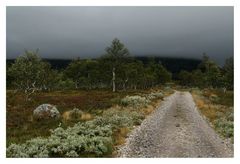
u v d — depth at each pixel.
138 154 16.92
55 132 21.84
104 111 32.56
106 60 79.06
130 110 33.50
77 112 30.47
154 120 28.81
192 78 154.88
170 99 56.69
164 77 132.88
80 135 20.47
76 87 107.25
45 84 76.31
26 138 20.50
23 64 46.12
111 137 20.30
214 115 33.09
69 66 115.62
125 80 90.62
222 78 94.25
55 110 29.55
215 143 20.06
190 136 21.91
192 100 57.75
